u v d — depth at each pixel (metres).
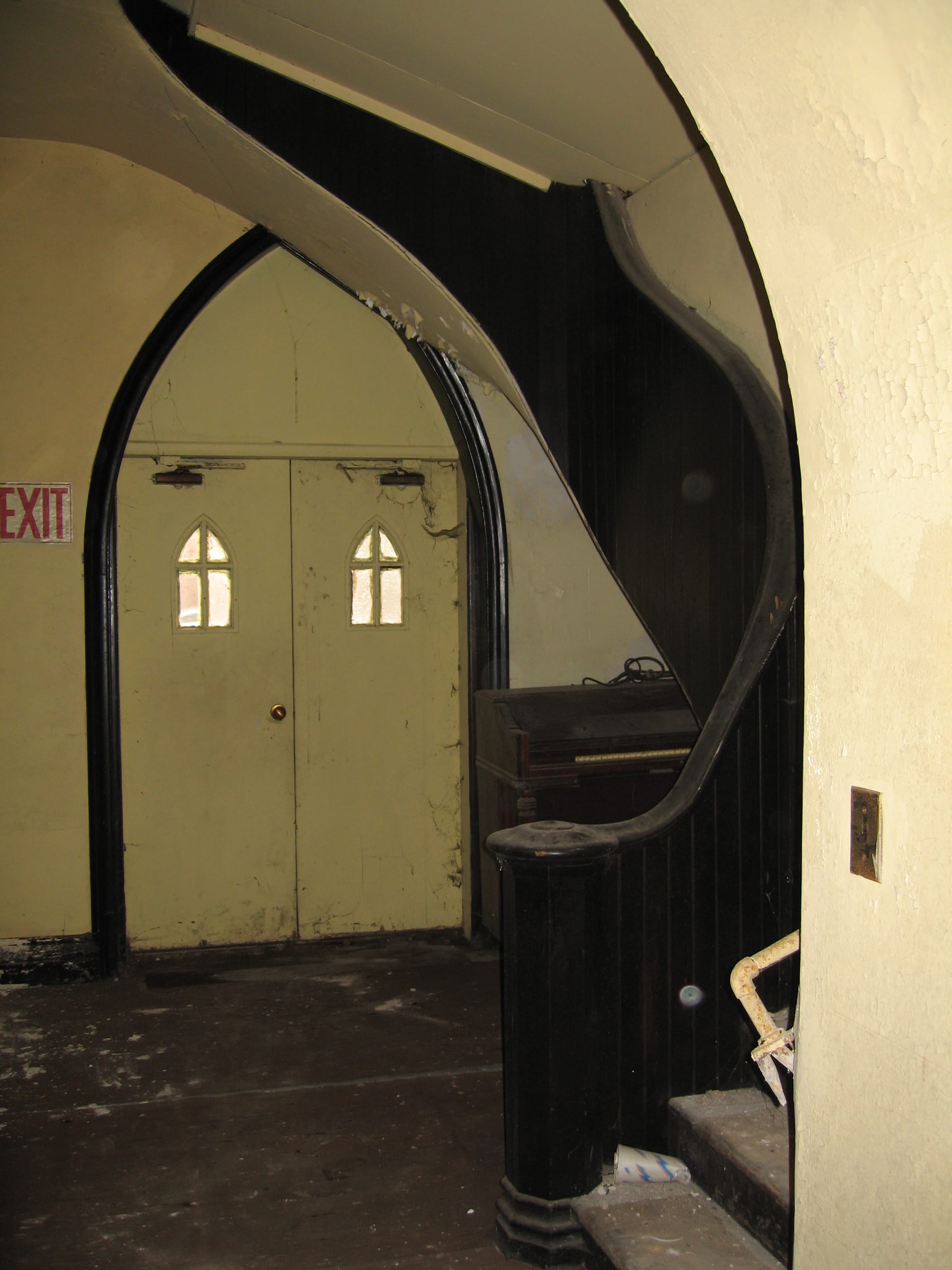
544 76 2.63
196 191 4.14
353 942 4.66
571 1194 2.41
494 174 3.31
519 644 4.48
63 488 4.17
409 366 4.62
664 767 4.02
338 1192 2.70
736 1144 2.32
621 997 2.49
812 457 1.52
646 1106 2.52
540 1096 2.40
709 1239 2.23
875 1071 1.41
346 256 3.82
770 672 2.53
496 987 4.15
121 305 4.18
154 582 4.43
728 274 2.83
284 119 3.12
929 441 1.28
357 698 4.64
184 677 4.48
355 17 2.62
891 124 1.23
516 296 3.34
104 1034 3.70
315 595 4.59
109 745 4.30
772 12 1.28
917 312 1.28
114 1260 2.42
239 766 4.54
